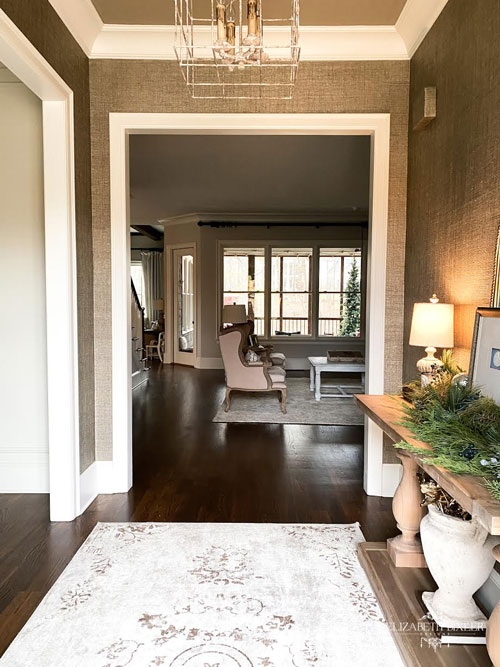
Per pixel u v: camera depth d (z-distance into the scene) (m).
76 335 2.85
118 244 3.18
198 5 2.79
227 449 4.22
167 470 3.70
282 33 3.05
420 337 2.33
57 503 2.81
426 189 2.81
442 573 1.77
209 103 3.14
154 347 11.08
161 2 2.77
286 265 9.21
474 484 1.30
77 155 2.90
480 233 2.11
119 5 2.79
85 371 3.05
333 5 2.79
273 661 1.67
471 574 1.73
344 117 3.13
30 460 3.24
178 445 4.34
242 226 9.07
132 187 6.82
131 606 1.99
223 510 2.98
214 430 4.84
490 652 1.32
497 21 1.94
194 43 3.08
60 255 2.75
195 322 9.29
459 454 1.45
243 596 2.06
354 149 5.06
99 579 2.19
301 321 9.30
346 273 9.17
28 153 3.16
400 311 3.22
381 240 3.19
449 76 2.46
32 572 2.26
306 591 2.10
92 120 3.14
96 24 2.96
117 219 3.17
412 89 3.08
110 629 1.85
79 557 2.39
